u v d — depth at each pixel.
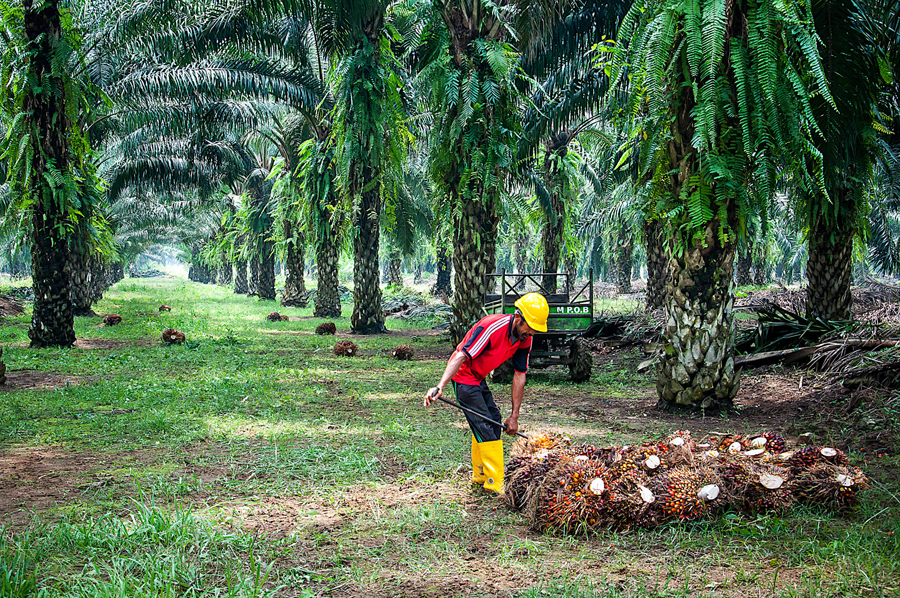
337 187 18.06
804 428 6.76
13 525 4.09
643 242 19.62
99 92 14.80
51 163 13.77
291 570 3.46
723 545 3.88
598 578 3.43
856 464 5.44
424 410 8.13
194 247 58.50
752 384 9.21
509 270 55.75
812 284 11.26
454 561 3.67
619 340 14.23
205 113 20.14
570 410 8.12
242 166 25.08
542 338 10.40
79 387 9.20
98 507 4.46
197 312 25.92
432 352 14.45
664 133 7.60
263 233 34.19
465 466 5.57
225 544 3.81
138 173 23.28
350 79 16.09
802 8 7.32
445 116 12.70
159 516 3.99
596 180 26.17
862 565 3.49
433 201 14.09
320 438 6.61
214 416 7.56
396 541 3.95
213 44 17.56
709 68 6.84
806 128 7.19
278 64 19.20
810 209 10.85
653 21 7.21
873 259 14.70
